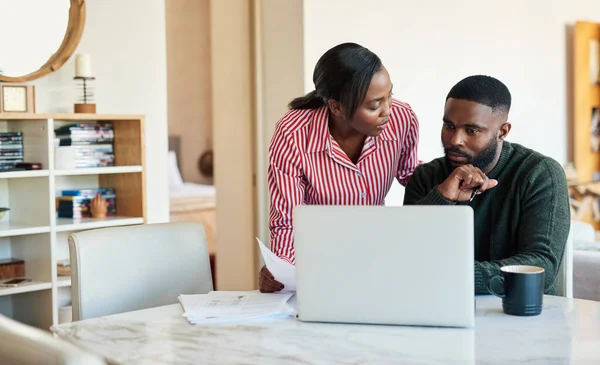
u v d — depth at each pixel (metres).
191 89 7.80
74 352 1.03
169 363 1.41
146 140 3.99
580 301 1.81
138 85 3.96
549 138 5.79
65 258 3.74
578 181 5.86
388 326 1.63
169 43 7.73
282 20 4.24
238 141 4.47
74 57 3.73
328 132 2.18
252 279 4.46
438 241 1.58
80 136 3.62
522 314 1.67
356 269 1.63
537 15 5.62
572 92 5.94
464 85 1.97
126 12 3.90
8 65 3.48
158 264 2.14
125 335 1.62
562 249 1.94
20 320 3.57
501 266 1.82
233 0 4.41
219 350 1.48
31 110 3.44
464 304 1.58
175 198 6.52
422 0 4.80
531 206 1.95
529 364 1.34
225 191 4.57
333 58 2.02
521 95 5.54
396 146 2.25
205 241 2.24
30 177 3.45
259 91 4.36
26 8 3.52
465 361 1.36
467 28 5.10
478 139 1.95
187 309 1.79
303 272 1.67
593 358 1.37
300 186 2.22
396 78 4.67
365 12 4.47
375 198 2.26
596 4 6.10
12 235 3.46
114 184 3.79
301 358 1.41
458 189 1.85
